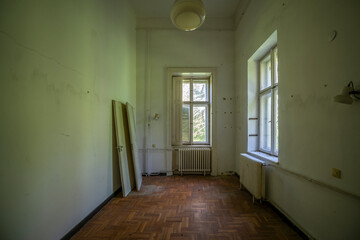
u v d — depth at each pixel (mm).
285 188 2369
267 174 2900
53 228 1740
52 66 1739
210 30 4797
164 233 2123
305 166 1943
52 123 1738
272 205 2736
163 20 4805
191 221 2395
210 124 5020
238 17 4371
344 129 1467
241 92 4234
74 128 2092
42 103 1615
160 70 4801
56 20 1792
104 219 2441
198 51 4789
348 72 1424
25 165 1438
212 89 4762
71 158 2033
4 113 1279
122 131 3463
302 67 2000
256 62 3818
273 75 3102
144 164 4750
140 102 4781
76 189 2127
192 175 4707
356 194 1353
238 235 2080
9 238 1311
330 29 1607
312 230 1854
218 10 4520
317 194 1783
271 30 2736
